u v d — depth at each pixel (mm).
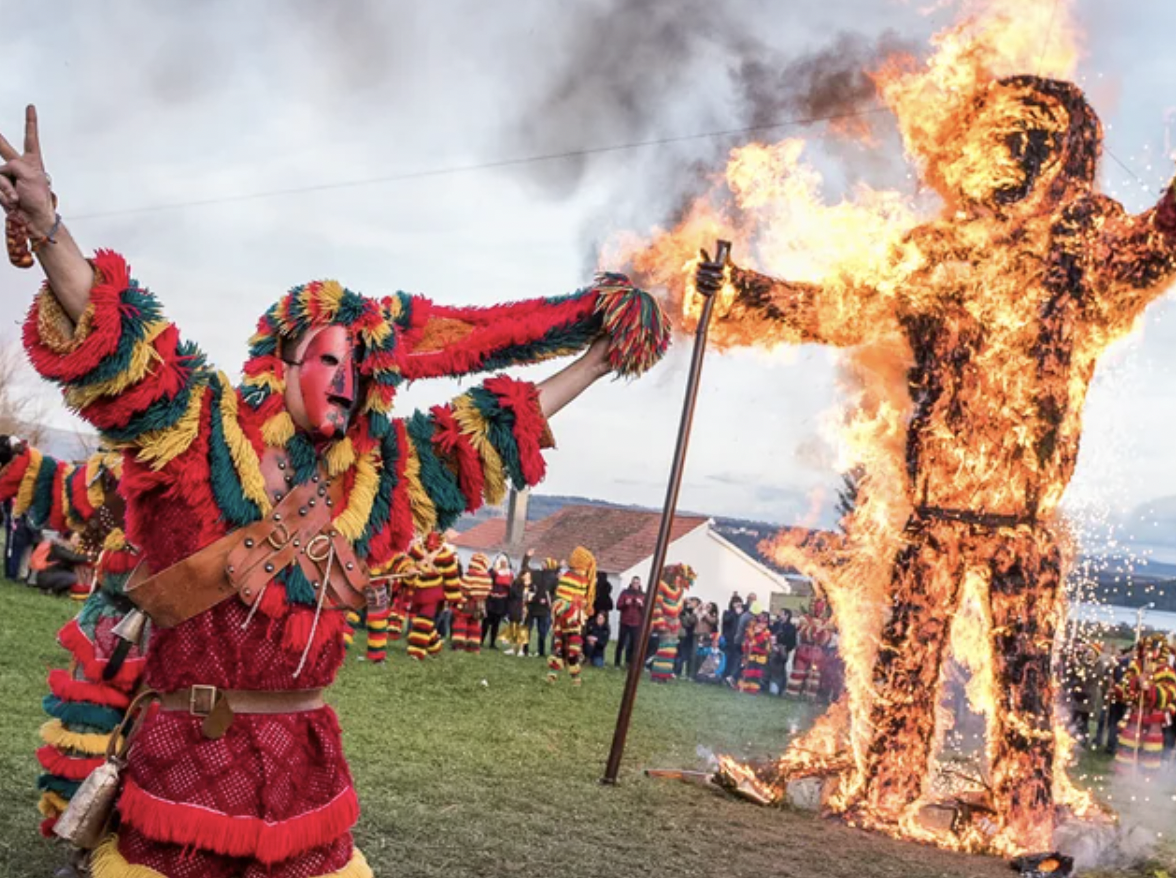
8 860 4941
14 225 2723
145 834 2898
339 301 3135
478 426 3318
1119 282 8289
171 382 2910
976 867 7613
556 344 3541
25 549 17891
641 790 8680
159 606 2984
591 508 44875
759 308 8734
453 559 16438
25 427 25312
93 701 4746
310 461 3117
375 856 5852
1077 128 8320
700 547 43125
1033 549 8461
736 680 21000
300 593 3051
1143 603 15938
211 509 3000
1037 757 8367
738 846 7242
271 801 2951
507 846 6418
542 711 12633
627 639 20906
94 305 2787
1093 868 8094
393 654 16547
